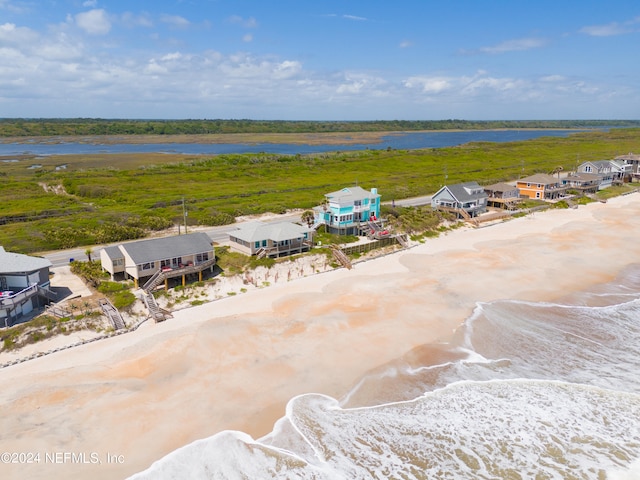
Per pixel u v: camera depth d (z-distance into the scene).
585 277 58.88
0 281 45.69
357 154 183.62
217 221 83.06
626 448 30.31
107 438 30.05
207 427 31.34
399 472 28.23
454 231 81.50
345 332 44.09
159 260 52.56
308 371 37.88
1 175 133.75
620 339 43.72
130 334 43.38
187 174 136.00
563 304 51.00
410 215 83.50
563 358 40.56
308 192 110.62
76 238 71.06
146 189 112.75
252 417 32.44
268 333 43.53
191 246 55.94
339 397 35.00
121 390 34.75
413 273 60.16
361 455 29.47
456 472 28.33
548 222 88.25
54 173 135.75
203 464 28.31
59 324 42.53
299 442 30.36
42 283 48.19
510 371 38.66
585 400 35.00
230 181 128.75
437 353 41.03
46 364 38.06
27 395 33.81
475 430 31.84
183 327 44.25
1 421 31.22
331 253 64.75
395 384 36.66
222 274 56.44
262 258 60.06
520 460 29.31
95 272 54.84
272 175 139.88
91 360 38.72
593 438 31.17
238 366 38.19
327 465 28.61
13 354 39.03
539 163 166.38
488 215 90.50
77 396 33.91
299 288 55.03
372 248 68.75
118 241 72.75
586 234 78.69
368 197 76.81
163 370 37.38
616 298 52.72
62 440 29.75
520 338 43.78
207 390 35.09
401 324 45.91
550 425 32.34
